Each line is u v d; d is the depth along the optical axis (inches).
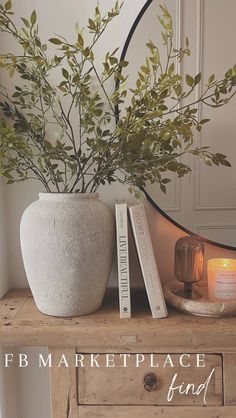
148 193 37.4
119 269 31.0
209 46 36.3
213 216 37.8
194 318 31.1
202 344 29.1
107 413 30.3
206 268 38.4
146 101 29.3
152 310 31.1
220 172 37.4
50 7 36.2
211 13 36.0
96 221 30.1
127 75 34.7
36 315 31.8
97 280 31.0
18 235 38.8
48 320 30.7
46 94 33.2
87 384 30.2
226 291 32.2
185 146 37.1
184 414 30.1
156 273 31.2
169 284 36.1
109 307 33.6
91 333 29.1
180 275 34.0
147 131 30.3
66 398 30.3
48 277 30.3
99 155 32.8
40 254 30.0
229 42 36.3
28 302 35.1
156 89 31.9
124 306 31.2
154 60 30.1
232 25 36.2
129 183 35.2
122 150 30.7
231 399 30.0
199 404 30.2
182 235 38.3
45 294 30.9
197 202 37.6
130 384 30.2
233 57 36.4
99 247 30.4
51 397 30.3
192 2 35.8
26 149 32.8
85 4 36.1
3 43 36.5
